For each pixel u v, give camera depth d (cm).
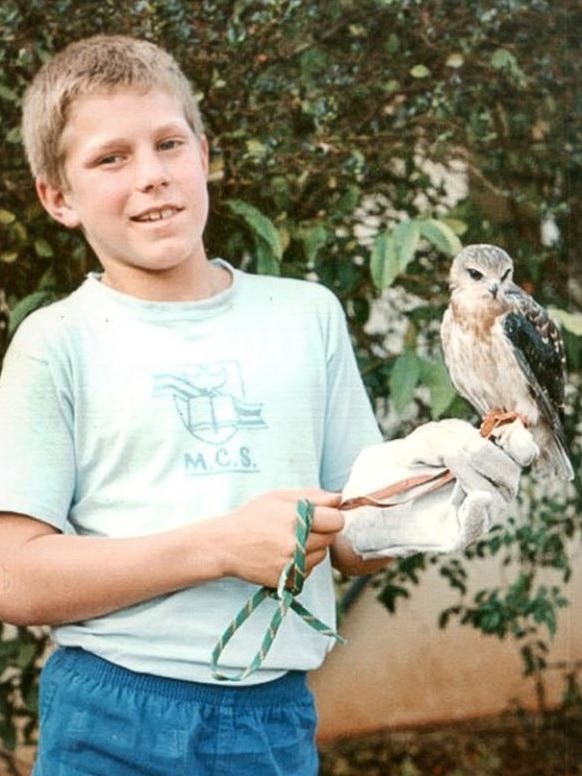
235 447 192
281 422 195
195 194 194
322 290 207
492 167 359
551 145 362
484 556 388
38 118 199
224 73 336
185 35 334
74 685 191
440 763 404
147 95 193
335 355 204
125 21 331
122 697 188
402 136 350
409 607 400
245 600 191
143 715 187
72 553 185
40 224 330
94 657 191
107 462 192
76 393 192
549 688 408
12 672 351
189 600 189
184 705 187
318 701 405
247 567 180
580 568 395
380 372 350
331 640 202
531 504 386
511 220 363
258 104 338
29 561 187
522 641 410
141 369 192
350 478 185
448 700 408
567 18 357
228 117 337
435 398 320
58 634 195
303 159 340
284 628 192
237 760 188
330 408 205
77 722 189
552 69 360
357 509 182
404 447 181
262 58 338
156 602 189
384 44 347
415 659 405
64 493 192
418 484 179
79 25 329
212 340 195
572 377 371
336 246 346
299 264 341
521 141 361
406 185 352
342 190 341
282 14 338
